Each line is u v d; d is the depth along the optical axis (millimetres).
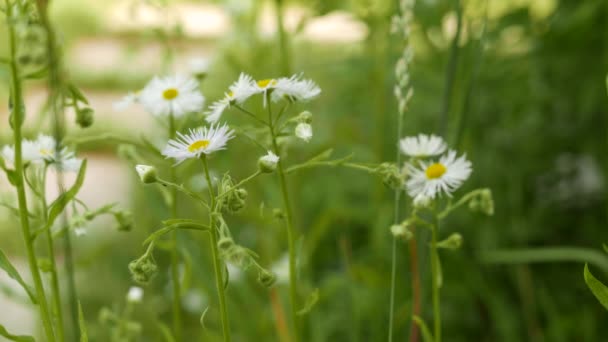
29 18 376
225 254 364
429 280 511
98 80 1641
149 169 379
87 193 1082
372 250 641
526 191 723
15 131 384
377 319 571
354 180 722
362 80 733
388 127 718
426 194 414
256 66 649
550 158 721
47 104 412
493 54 690
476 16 556
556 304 647
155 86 458
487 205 416
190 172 564
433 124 659
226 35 715
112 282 731
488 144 701
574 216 717
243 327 591
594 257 552
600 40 684
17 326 705
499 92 693
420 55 670
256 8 683
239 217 730
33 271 392
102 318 496
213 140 375
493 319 637
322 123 767
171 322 668
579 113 693
